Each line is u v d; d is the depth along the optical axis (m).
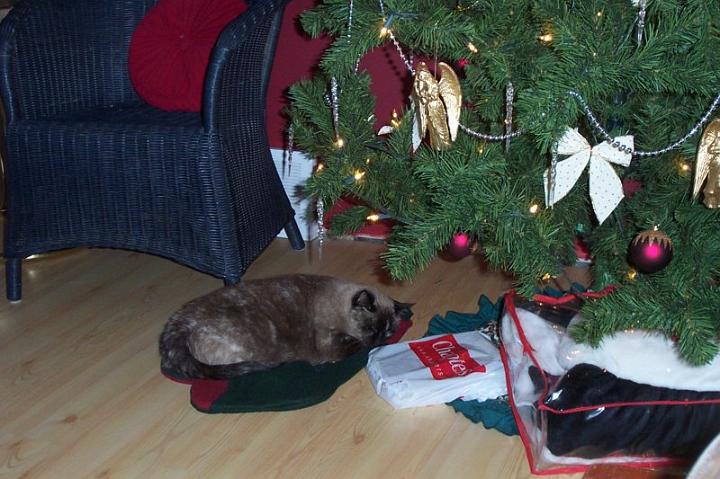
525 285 1.36
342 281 1.87
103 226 2.00
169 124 1.92
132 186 1.93
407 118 1.52
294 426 1.57
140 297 2.12
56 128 1.91
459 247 1.44
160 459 1.48
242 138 2.01
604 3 1.21
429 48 1.50
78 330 1.94
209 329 1.68
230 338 1.69
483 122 1.56
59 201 1.99
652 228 1.28
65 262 2.32
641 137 1.37
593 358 1.38
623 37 1.21
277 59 2.38
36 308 2.05
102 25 2.16
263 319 1.73
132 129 1.88
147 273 2.26
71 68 2.10
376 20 1.27
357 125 1.51
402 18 1.26
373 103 1.57
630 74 1.13
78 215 2.00
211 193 1.87
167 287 2.18
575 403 1.39
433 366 1.67
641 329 1.34
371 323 1.80
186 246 1.95
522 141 1.45
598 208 1.22
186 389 1.70
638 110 1.39
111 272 2.26
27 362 1.80
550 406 1.40
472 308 2.04
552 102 1.10
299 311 1.79
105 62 2.19
